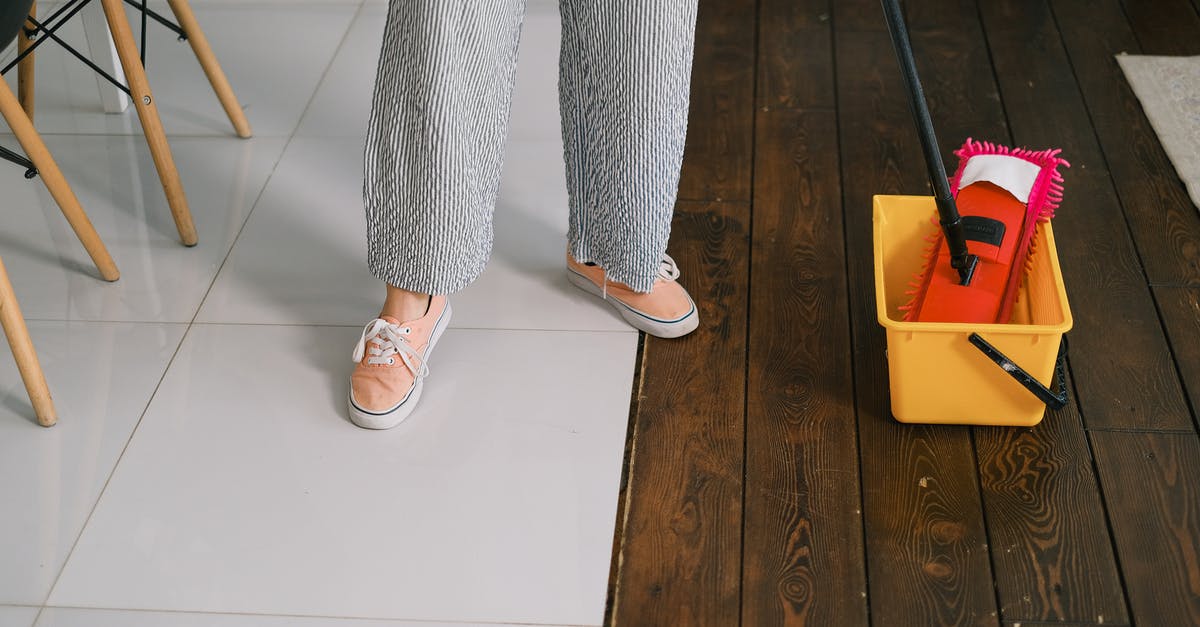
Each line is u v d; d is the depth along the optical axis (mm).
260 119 2275
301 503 1476
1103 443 1502
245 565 1398
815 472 1486
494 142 1470
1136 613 1299
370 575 1380
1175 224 1891
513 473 1503
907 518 1419
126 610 1352
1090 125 2154
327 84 2377
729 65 2391
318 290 1839
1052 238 1485
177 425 1598
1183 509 1413
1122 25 2449
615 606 1335
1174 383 1587
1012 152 1550
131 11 2604
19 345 1534
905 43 1322
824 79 2332
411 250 1499
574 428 1565
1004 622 1297
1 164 2160
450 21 1320
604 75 1485
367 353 1590
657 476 1493
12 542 1439
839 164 2084
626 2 1413
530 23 2537
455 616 1328
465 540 1416
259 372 1683
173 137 2223
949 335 1409
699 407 1593
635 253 1624
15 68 2375
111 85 2268
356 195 2057
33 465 1545
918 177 2047
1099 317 1704
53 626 1335
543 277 1846
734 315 1749
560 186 2049
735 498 1457
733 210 1973
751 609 1324
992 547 1378
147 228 1986
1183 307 1716
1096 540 1381
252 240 1950
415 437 1562
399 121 1402
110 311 1806
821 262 1849
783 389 1614
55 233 1984
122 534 1444
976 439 1519
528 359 1683
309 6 2654
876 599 1327
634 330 1730
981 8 2543
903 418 1527
